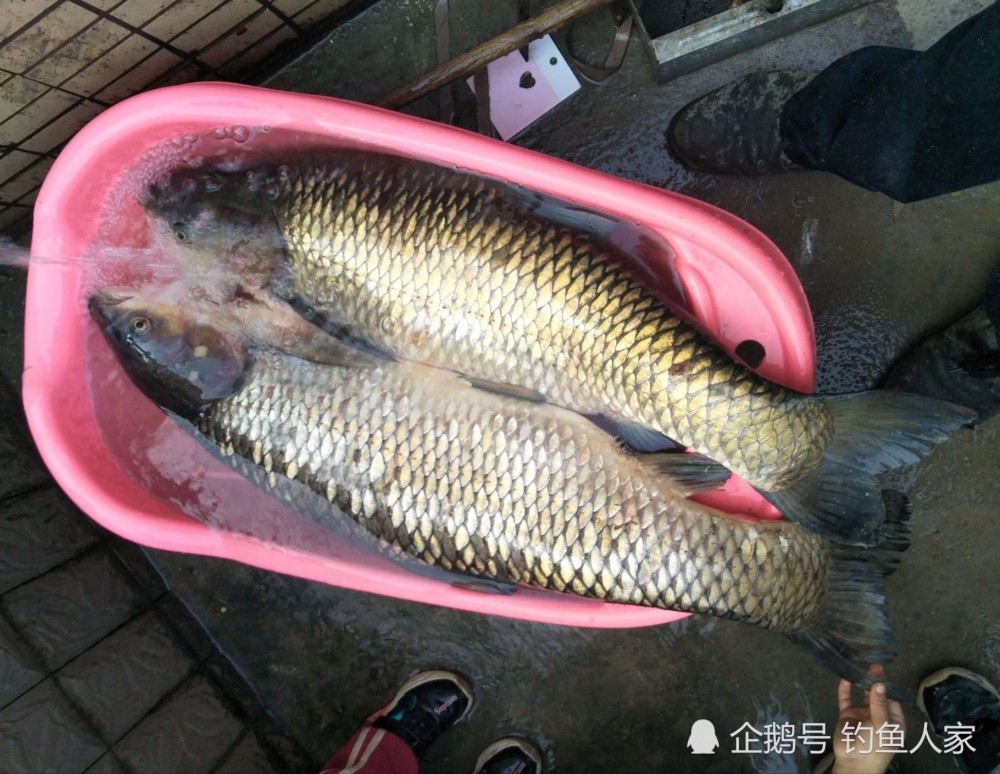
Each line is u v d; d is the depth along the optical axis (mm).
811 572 817
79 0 747
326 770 954
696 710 1037
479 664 1059
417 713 1012
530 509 805
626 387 762
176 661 1002
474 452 808
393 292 777
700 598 800
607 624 827
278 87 1000
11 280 1015
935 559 997
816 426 759
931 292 970
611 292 741
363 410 818
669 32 958
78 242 785
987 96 628
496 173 723
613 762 1045
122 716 906
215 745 974
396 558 858
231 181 805
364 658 1062
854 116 733
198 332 821
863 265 978
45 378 790
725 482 849
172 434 875
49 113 867
